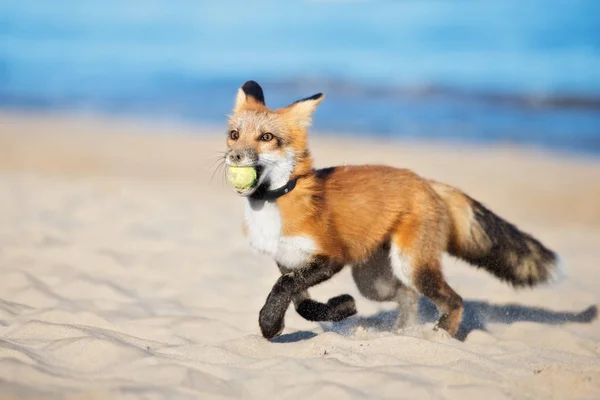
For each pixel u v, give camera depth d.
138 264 17.39
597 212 28.75
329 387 8.95
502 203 30.09
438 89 63.97
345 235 12.36
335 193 12.37
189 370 9.25
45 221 21.59
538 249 14.12
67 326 11.14
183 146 41.56
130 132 46.12
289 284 11.39
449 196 13.72
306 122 12.20
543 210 29.02
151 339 11.88
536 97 59.16
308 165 12.12
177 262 17.95
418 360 10.63
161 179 32.47
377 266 13.48
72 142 41.84
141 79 71.88
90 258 17.42
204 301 14.84
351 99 60.84
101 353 9.74
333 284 16.72
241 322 13.38
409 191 12.88
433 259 12.90
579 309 15.29
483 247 13.87
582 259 20.61
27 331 11.00
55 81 69.44
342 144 42.50
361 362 10.31
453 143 43.56
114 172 33.84
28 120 50.19
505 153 40.66
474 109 55.81
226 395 8.77
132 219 23.00
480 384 9.36
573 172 36.00
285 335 12.45
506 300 15.85
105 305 13.90
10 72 73.56
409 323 13.49
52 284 14.99
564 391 9.22
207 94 64.19
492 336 12.71
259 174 11.74
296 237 11.73
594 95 59.50
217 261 18.27
